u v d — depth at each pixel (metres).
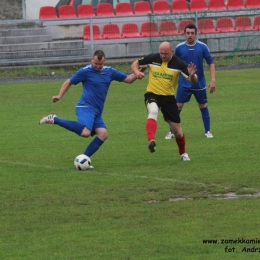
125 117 34.16
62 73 56.16
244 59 60.78
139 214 16.17
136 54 60.81
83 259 13.29
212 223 15.25
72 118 34.28
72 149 25.67
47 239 14.57
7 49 58.78
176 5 67.00
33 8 68.06
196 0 67.69
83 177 20.41
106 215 16.19
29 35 60.72
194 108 36.84
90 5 65.50
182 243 14.03
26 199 17.97
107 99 41.34
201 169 20.88
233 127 29.50
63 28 61.44
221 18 62.78
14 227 15.50
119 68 57.09
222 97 40.03
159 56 21.77
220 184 18.84
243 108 35.44
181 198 17.59
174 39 60.69
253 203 16.75
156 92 21.78
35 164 22.83
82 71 21.56
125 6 65.88
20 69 56.59
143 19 60.56
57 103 40.34
